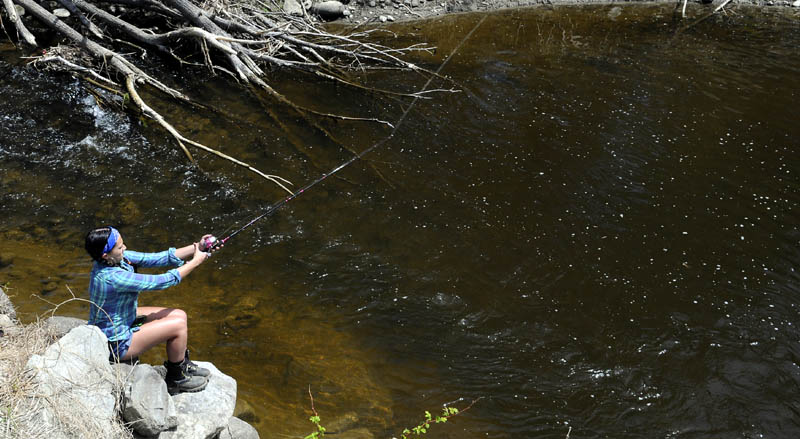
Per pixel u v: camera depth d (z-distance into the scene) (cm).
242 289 600
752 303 612
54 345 371
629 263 658
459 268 646
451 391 516
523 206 735
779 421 501
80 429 343
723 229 707
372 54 1091
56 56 880
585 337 572
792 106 958
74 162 757
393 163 803
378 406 494
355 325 573
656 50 1138
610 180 783
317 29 1148
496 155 827
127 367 388
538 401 512
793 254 675
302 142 832
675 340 570
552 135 871
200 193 728
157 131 824
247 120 868
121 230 661
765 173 803
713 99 972
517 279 636
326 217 704
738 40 1188
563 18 1283
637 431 491
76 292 562
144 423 362
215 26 981
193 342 530
